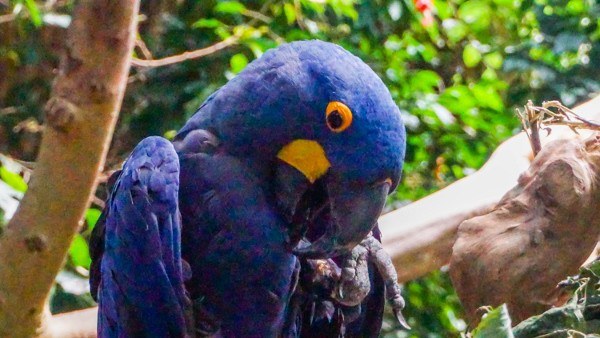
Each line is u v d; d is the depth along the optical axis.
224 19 10.21
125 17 4.01
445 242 5.17
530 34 11.92
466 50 10.80
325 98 3.51
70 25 4.09
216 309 3.77
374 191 3.59
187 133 3.81
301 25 9.41
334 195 3.61
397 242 5.08
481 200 5.28
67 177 4.35
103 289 3.66
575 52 10.93
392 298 3.91
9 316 4.79
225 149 3.68
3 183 5.70
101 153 4.32
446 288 10.83
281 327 3.91
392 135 3.54
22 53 9.94
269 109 3.57
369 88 3.53
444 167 10.46
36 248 4.53
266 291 3.72
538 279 4.21
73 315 5.20
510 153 5.67
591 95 10.91
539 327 3.06
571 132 5.52
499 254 4.24
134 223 3.42
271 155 3.65
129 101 10.27
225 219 3.63
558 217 4.19
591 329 3.11
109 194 3.88
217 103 3.74
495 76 11.32
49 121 4.18
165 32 10.25
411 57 10.33
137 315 3.49
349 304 3.86
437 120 9.73
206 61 9.90
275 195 3.73
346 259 3.84
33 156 10.33
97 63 4.07
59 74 4.17
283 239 3.70
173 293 3.45
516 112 4.51
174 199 3.46
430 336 10.49
